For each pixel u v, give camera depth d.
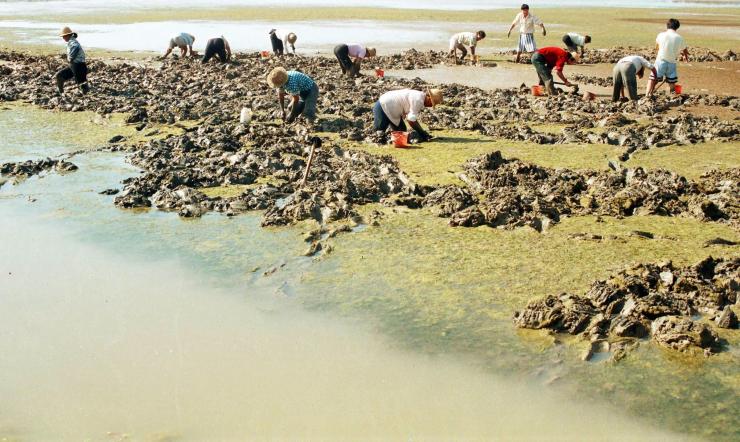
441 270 8.46
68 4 55.34
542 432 5.72
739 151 13.55
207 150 13.27
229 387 6.32
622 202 10.38
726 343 6.84
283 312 7.59
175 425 5.83
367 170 11.82
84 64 18.97
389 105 13.77
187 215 10.27
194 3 57.41
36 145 13.99
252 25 39.19
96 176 12.05
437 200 10.61
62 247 9.28
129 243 9.39
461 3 61.94
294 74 14.82
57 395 6.22
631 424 5.78
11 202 10.85
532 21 25.72
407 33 35.81
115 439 5.65
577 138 14.29
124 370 6.58
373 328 7.25
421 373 6.50
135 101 17.62
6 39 31.89
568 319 7.12
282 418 5.91
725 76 22.97
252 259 8.87
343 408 6.04
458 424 5.82
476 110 17.11
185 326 7.34
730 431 5.66
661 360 6.59
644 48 29.62
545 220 9.81
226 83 20.17
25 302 7.87
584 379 6.36
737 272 8.04
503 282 8.14
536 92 19.23
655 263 8.45
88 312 7.65
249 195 10.83
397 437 5.69
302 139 13.88
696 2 68.12
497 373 6.47
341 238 9.43
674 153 13.45
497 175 11.49
